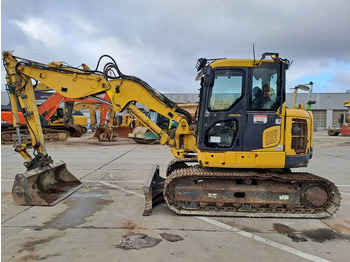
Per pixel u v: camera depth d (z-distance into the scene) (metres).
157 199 5.50
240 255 3.47
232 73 4.82
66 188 6.60
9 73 6.06
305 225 4.47
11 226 4.36
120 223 4.51
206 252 3.54
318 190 4.77
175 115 6.52
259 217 4.75
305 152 4.87
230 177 4.81
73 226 4.38
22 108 6.10
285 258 3.40
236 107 4.79
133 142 19.44
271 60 4.73
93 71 6.27
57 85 6.23
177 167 6.75
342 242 3.88
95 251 3.55
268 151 4.76
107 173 8.57
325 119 43.56
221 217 4.80
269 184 4.88
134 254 3.47
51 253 3.49
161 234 4.08
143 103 6.45
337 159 11.99
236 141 4.80
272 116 4.75
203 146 4.93
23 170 8.92
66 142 19.16
